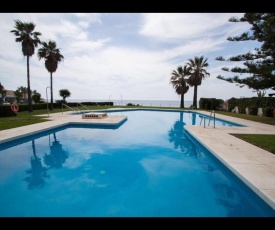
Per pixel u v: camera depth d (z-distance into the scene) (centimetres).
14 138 739
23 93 5703
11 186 435
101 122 1163
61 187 431
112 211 338
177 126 1280
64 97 3397
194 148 759
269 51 1335
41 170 533
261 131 922
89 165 575
